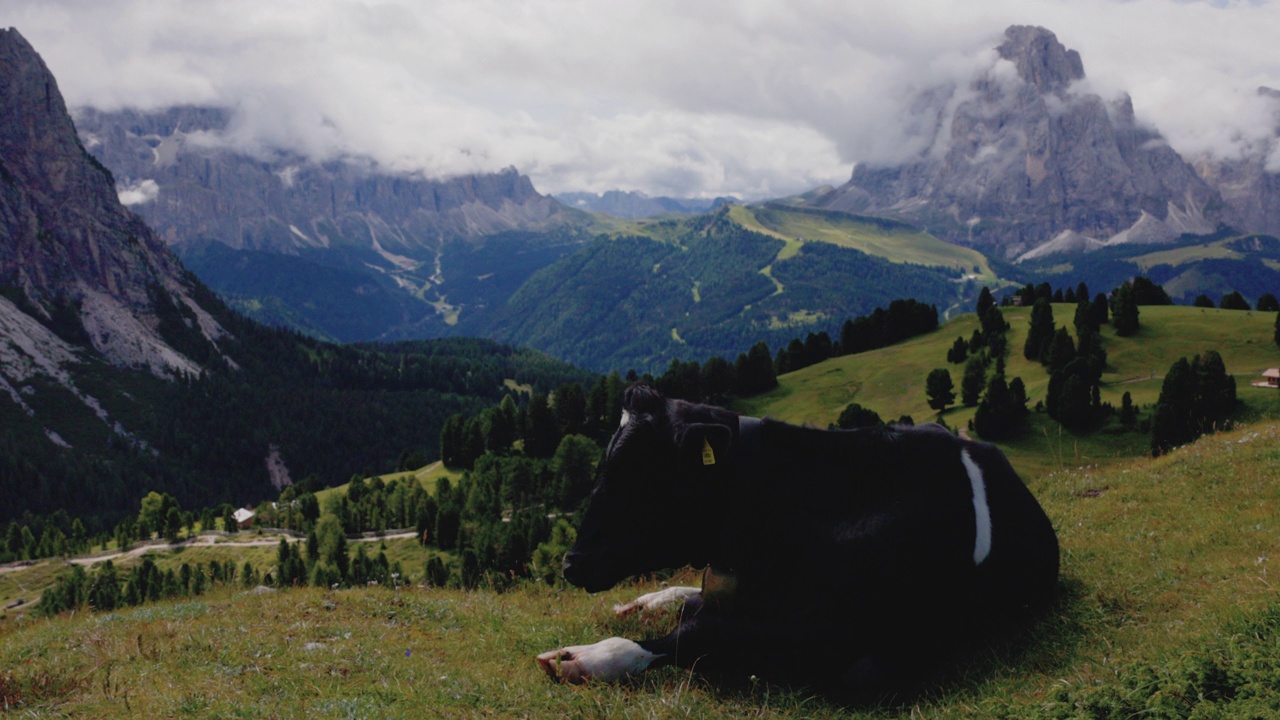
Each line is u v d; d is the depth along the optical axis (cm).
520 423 14912
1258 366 8031
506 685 594
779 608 571
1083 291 12888
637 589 996
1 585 11438
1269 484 1044
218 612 908
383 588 998
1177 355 8950
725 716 529
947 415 9431
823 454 585
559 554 3656
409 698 570
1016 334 11556
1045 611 656
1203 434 1791
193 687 599
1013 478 642
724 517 575
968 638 605
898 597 550
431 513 10769
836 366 13112
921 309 14162
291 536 13338
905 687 575
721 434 544
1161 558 788
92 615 1028
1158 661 510
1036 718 478
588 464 10838
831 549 557
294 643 719
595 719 534
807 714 532
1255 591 623
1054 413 7412
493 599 949
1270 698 423
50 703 586
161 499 14338
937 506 573
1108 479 1302
